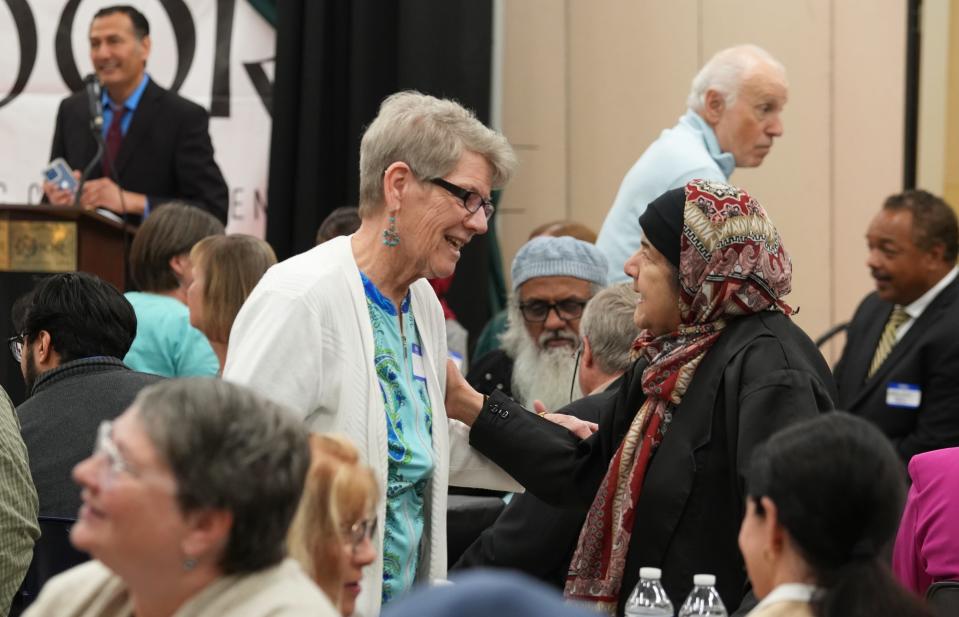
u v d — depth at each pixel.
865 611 2.85
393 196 4.15
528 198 9.84
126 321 5.15
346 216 6.77
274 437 2.72
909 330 8.14
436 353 4.50
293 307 3.99
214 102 9.33
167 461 2.65
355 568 3.22
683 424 4.20
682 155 7.45
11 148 9.26
